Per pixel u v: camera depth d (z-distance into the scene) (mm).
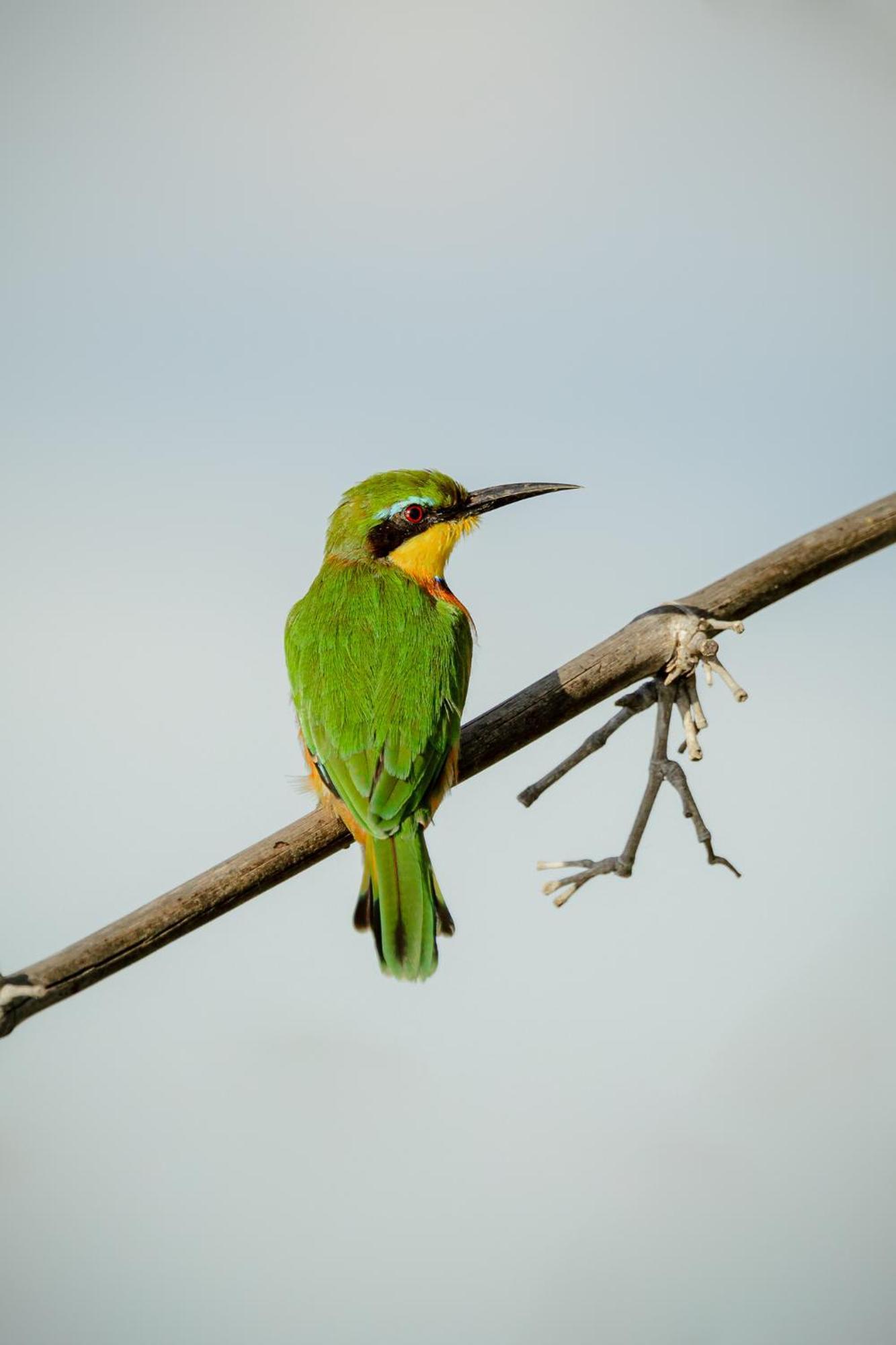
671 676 9562
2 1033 8031
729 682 9406
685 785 9211
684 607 9766
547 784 9586
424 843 11172
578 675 9938
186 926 8875
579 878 9234
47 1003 8219
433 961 10594
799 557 9945
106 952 8438
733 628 9516
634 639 9664
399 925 10695
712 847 9125
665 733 9438
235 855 9438
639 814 9320
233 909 9258
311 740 11688
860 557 10031
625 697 9617
